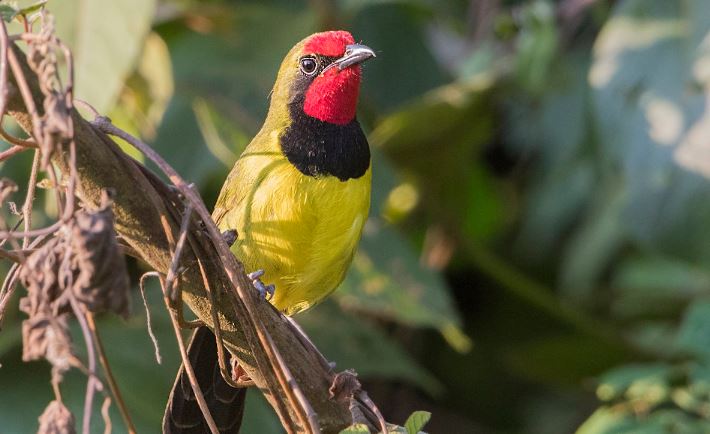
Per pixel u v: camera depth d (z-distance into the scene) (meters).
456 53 13.52
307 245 7.32
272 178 7.30
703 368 8.33
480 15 12.70
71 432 4.12
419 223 12.84
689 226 10.63
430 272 10.16
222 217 7.55
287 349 5.53
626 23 11.10
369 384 12.56
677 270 11.88
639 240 10.77
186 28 11.45
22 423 8.73
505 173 13.34
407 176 12.22
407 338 12.56
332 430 5.82
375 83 12.73
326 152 7.38
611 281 12.32
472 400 12.72
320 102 7.48
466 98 11.20
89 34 8.03
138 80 10.20
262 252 7.33
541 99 11.97
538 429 12.46
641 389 8.38
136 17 8.03
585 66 12.60
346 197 7.36
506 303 12.91
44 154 4.25
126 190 4.88
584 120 12.39
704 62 10.76
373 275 9.94
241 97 10.77
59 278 4.07
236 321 5.34
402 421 12.59
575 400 12.51
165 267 5.09
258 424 9.36
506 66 11.68
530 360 12.24
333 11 11.28
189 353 6.79
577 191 12.52
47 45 4.36
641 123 10.84
